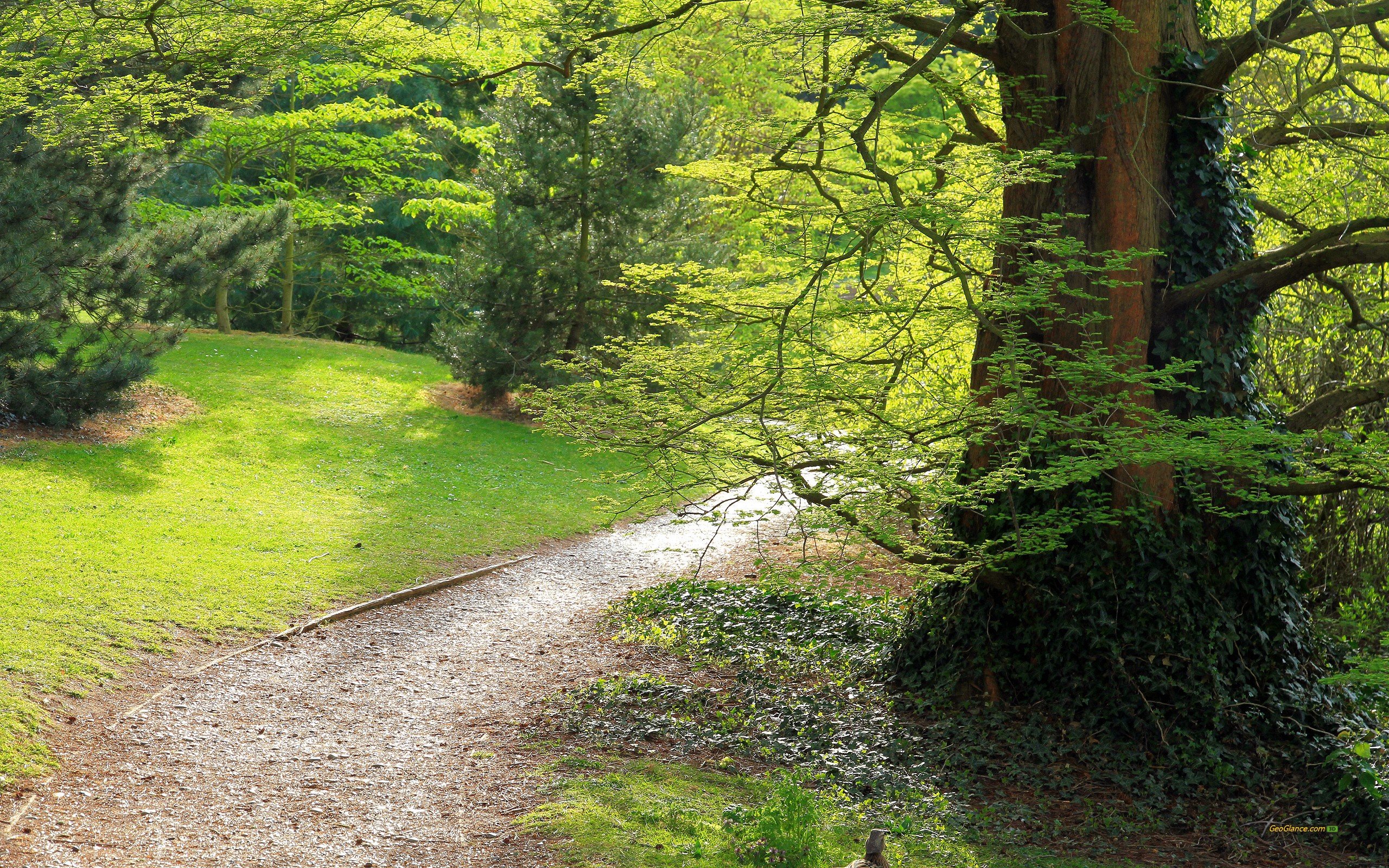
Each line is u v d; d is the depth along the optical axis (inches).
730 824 266.7
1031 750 338.0
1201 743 331.6
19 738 310.7
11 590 422.3
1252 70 471.2
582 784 301.9
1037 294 312.2
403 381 965.8
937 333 393.4
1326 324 462.9
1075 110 359.9
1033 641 362.0
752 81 935.7
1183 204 359.9
